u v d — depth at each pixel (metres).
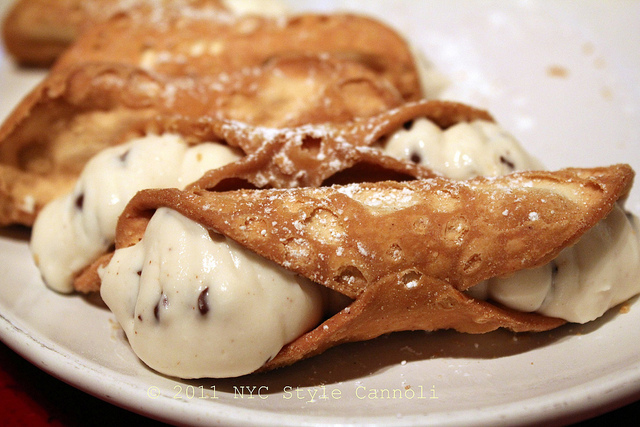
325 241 0.21
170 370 0.21
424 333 0.23
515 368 0.22
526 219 0.21
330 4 0.42
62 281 0.25
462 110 0.25
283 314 0.21
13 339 0.22
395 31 0.31
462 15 0.39
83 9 0.38
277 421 0.19
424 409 0.20
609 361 0.21
